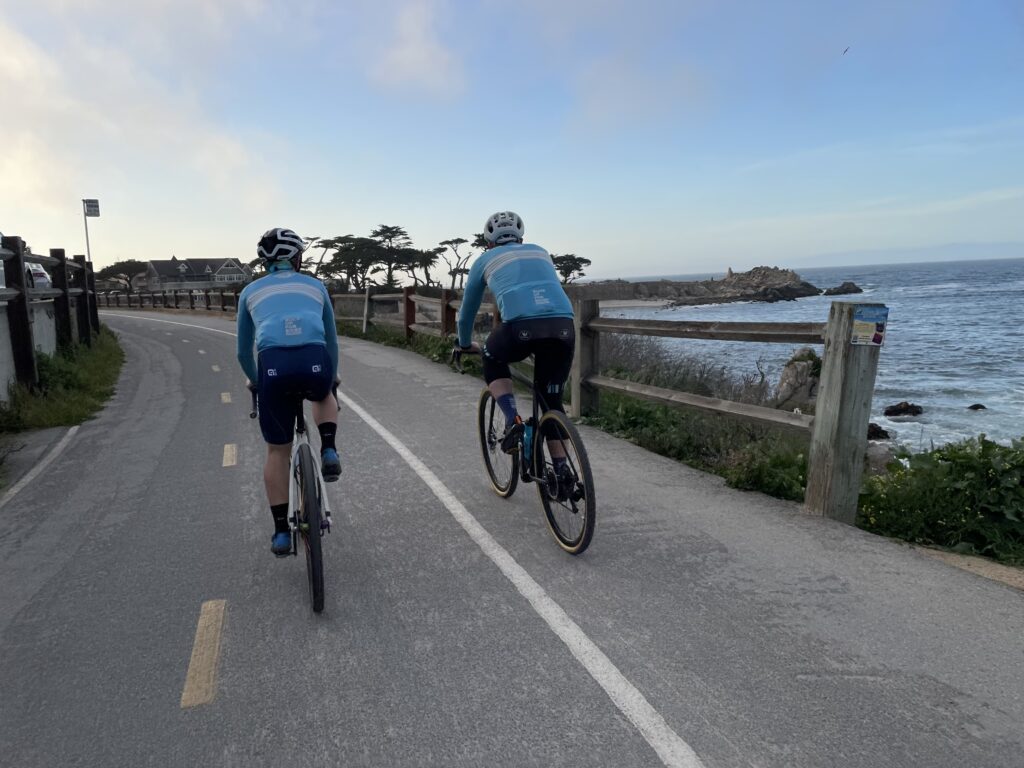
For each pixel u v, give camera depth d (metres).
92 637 3.43
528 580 3.79
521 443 4.41
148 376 13.28
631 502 5.02
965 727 2.49
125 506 5.53
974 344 32.34
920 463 4.85
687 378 9.80
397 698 2.79
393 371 12.07
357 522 4.83
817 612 3.35
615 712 2.63
